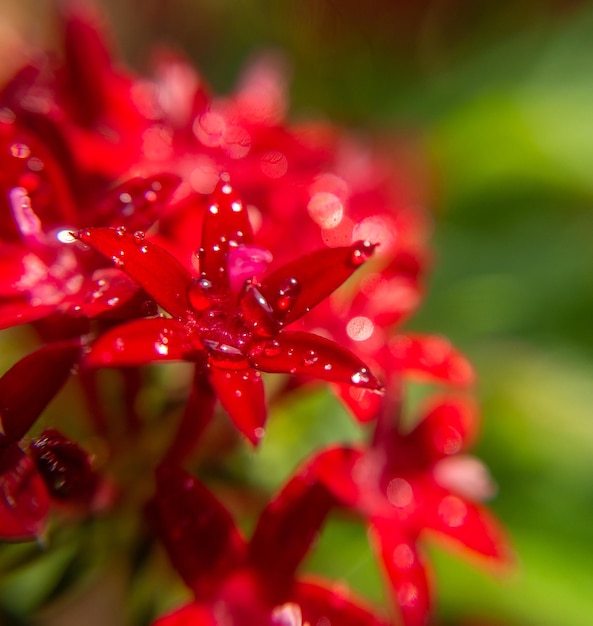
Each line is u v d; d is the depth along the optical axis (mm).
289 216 98
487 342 129
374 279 100
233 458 99
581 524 114
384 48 206
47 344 87
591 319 130
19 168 90
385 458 97
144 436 96
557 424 118
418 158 149
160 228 92
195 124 101
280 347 82
